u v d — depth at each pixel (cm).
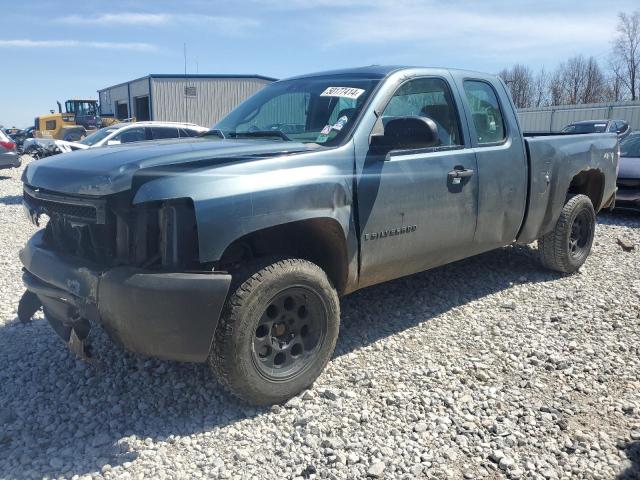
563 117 3066
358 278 388
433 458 300
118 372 390
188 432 322
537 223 542
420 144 369
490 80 507
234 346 316
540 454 303
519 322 478
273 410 341
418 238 419
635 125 2778
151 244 311
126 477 283
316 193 345
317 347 358
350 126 385
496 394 363
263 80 3281
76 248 347
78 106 3734
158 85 3139
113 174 304
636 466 292
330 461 296
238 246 351
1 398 360
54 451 304
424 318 486
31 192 365
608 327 467
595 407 349
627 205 991
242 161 327
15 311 507
